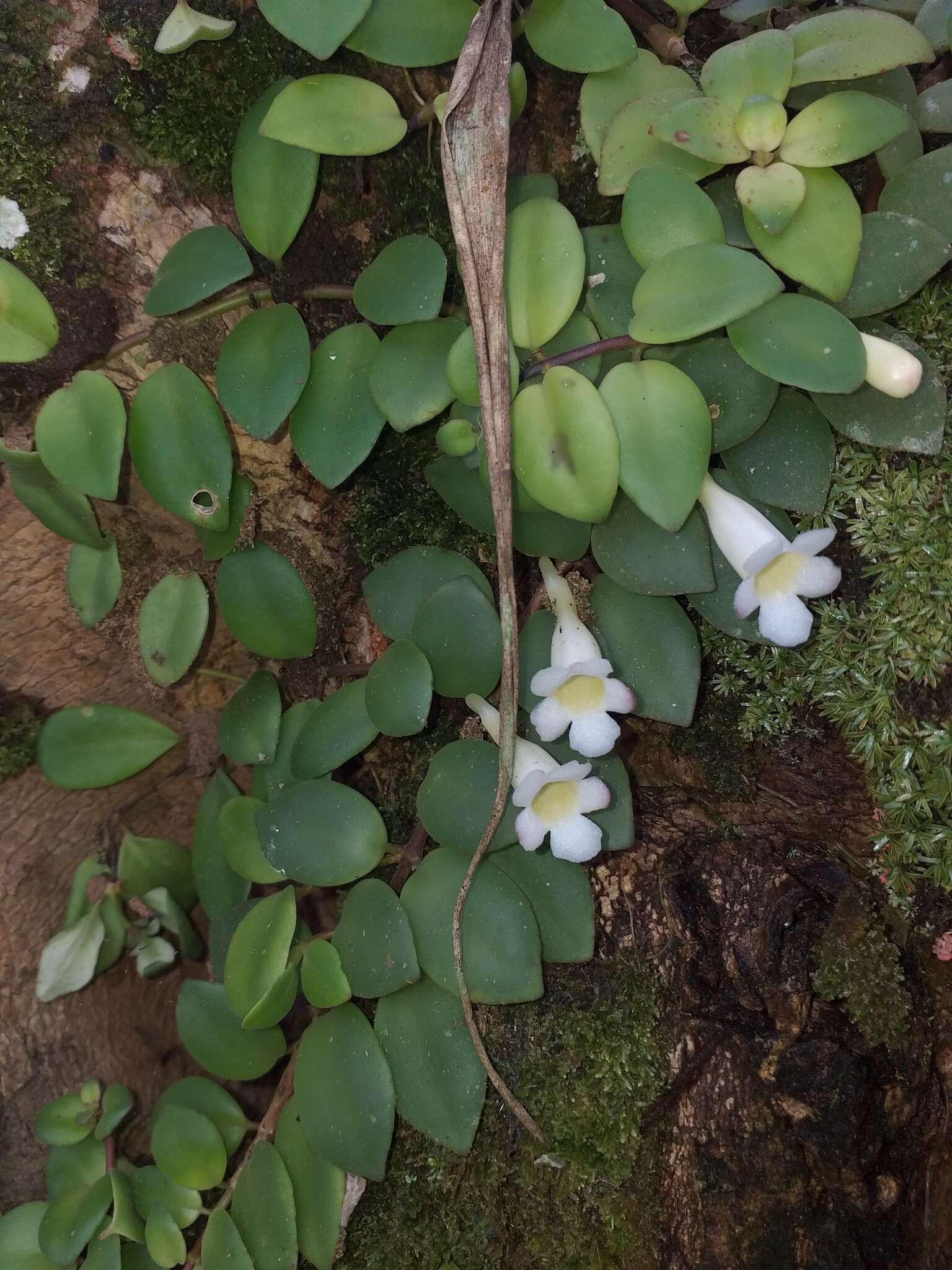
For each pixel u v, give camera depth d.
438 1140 0.16
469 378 0.14
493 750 0.16
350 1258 0.17
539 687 0.14
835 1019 0.15
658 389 0.14
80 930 0.19
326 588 0.19
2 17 0.14
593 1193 0.16
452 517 0.18
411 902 0.16
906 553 0.15
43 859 0.20
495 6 0.14
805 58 0.14
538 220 0.15
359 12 0.14
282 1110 0.18
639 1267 0.16
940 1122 0.16
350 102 0.15
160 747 0.19
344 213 0.16
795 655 0.16
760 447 0.15
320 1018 0.17
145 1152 0.20
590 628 0.16
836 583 0.14
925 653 0.15
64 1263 0.17
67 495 0.16
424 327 0.15
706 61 0.15
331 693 0.19
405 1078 0.16
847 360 0.13
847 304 0.14
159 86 0.15
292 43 0.15
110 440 0.16
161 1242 0.17
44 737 0.19
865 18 0.14
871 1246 0.15
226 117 0.15
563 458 0.14
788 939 0.16
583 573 0.17
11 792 0.19
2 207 0.15
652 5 0.16
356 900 0.16
